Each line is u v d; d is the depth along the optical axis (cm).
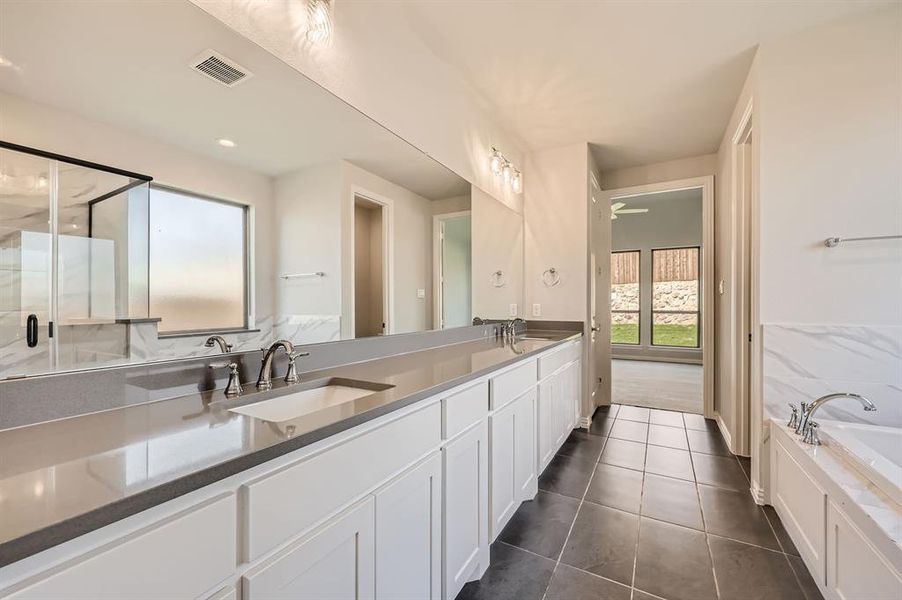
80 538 50
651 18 189
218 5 115
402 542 109
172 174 110
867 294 189
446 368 156
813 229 197
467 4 181
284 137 142
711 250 359
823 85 195
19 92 81
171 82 109
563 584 149
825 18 190
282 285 143
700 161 366
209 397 110
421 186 218
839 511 130
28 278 83
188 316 114
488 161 287
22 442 74
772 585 148
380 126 180
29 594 45
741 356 277
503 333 301
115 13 97
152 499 55
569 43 207
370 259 187
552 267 349
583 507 204
